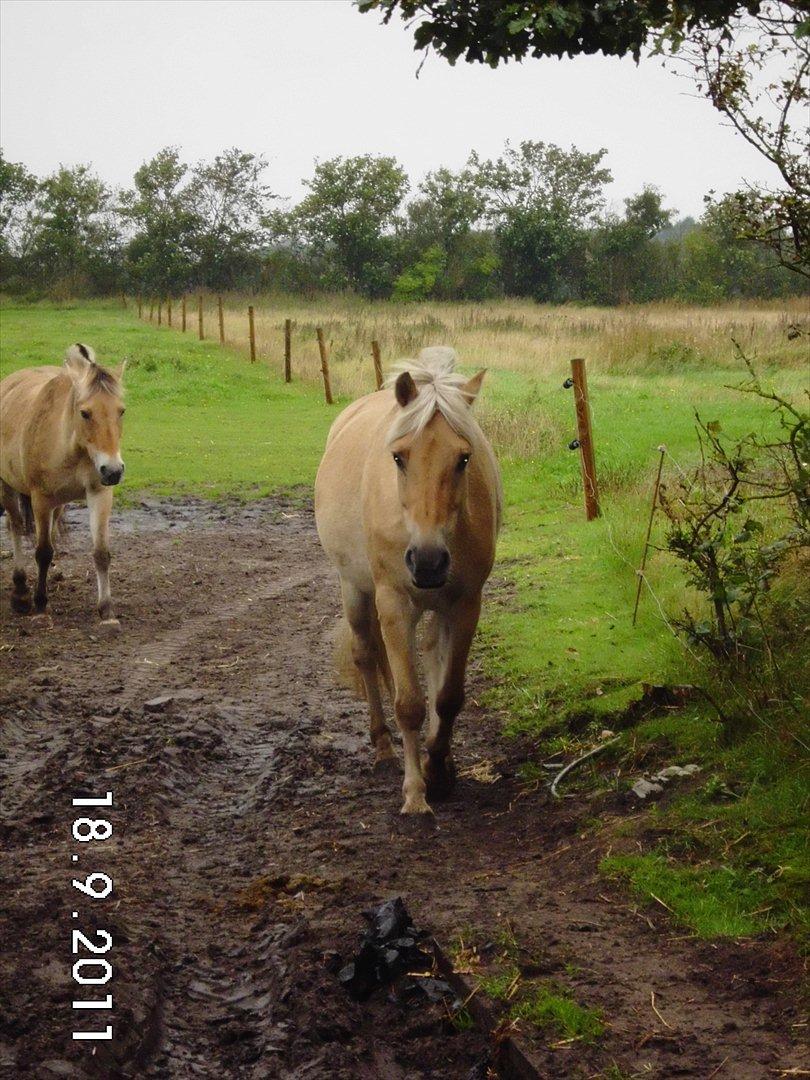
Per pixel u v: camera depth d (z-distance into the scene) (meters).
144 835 5.30
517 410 16.50
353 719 6.95
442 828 5.24
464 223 69.56
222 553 12.14
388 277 68.50
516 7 4.75
